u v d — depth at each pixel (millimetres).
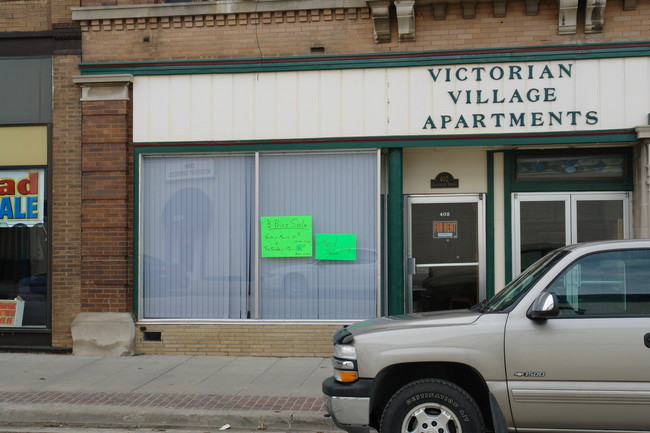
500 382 4961
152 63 10141
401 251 9844
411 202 10398
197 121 10125
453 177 10305
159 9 10133
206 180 10266
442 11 9695
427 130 9719
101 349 9930
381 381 5340
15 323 10352
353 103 9859
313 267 10047
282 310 10062
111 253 10031
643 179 9375
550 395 4879
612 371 4836
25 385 8195
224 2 10055
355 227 9984
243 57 10078
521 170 10219
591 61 9461
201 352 10023
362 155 10000
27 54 10445
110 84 10141
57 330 10172
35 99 10398
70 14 10344
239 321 9992
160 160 10320
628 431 4848
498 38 9633
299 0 9930
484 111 9633
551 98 9508
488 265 10141
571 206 10039
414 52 9727
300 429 6773
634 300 5004
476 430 4969
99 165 10109
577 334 4895
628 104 9383
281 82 10008
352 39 9898
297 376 8594
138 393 7770
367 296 9930
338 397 5195
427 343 5078
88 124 10164
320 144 9914
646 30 9375
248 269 10156
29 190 10414
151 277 10273
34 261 10391
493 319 5086
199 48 10164
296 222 10070
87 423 7055
